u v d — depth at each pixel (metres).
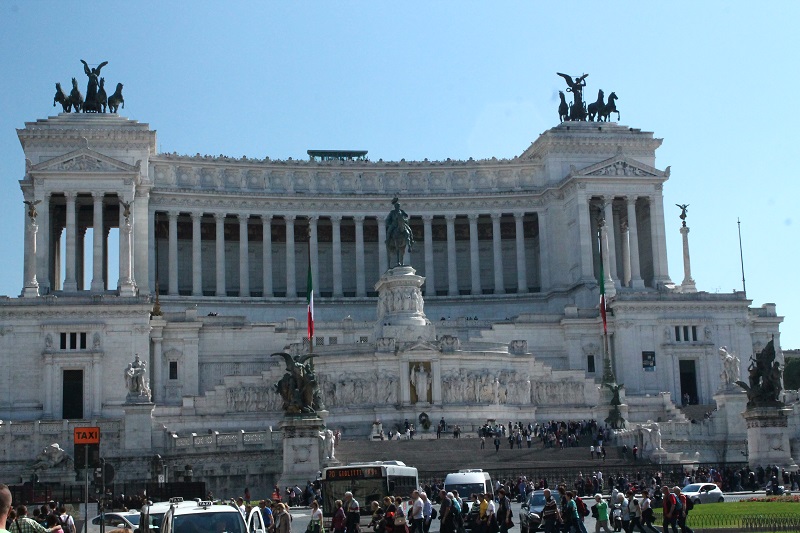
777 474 83.06
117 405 120.62
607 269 144.50
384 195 157.38
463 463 90.56
